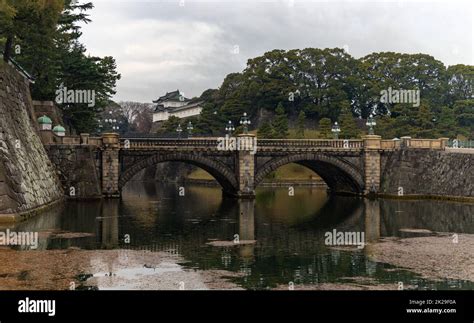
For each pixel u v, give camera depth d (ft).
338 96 470.39
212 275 89.30
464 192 235.40
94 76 278.87
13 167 146.92
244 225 157.69
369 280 86.58
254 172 256.73
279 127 416.26
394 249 116.06
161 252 110.73
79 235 130.72
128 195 299.38
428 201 242.17
